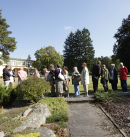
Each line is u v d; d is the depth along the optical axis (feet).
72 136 9.04
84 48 161.99
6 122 9.51
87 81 19.33
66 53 167.53
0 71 128.57
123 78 20.99
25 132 8.03
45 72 22.97
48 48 153.79
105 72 21.40
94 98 17.95
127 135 8.77
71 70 167.22
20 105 16.66
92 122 11.23
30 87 15.60
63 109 13.80
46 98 17.75
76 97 19.22
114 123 10.71
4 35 105.70
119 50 93.86
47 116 11.91
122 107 13.97
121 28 95.61
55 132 9.38
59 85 18.60
